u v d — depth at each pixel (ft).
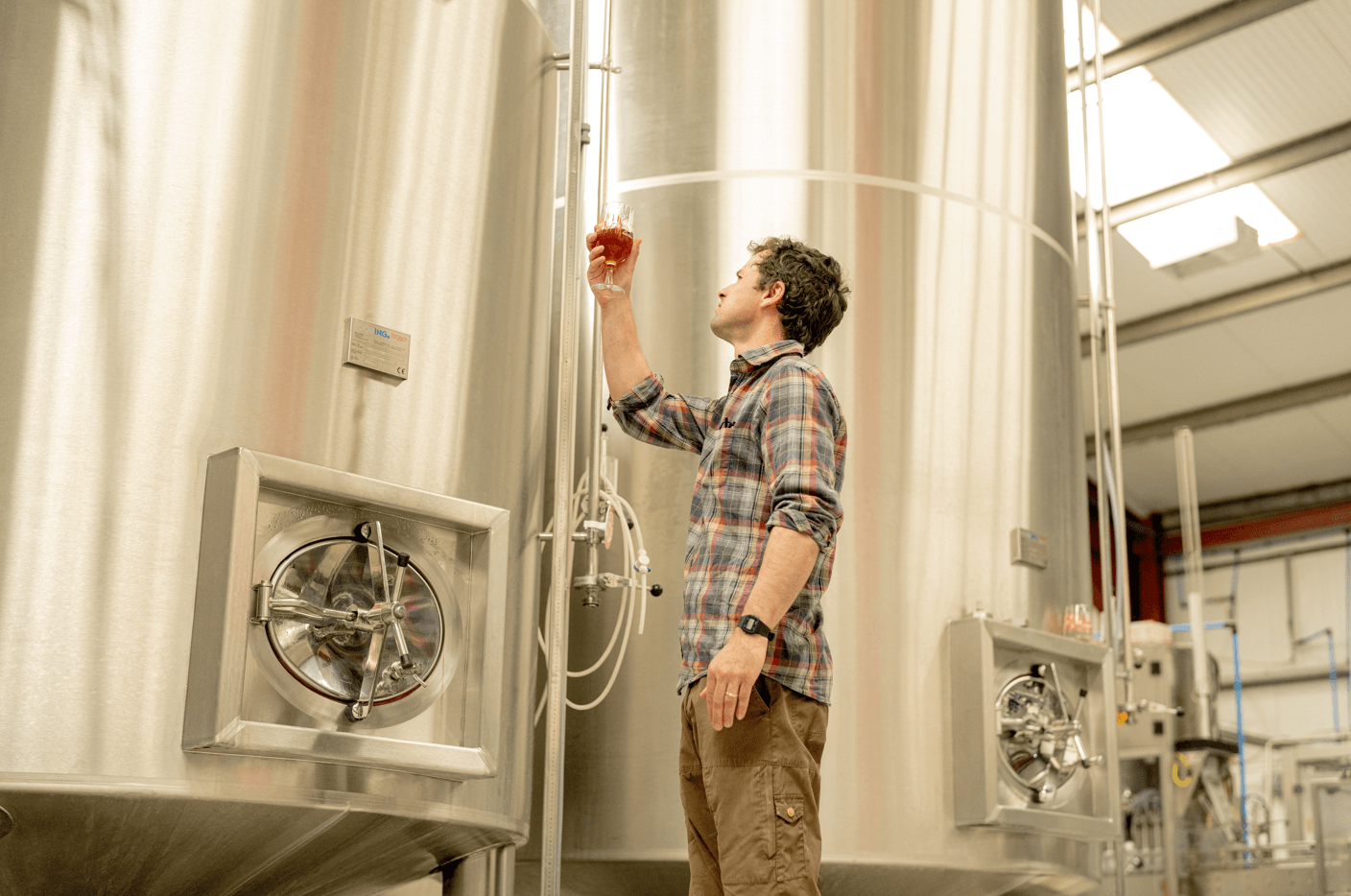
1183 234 31.12
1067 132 14.78
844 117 12.47
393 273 8.42
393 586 8.04
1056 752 11.52
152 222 7.48
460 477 8.57
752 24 12.65
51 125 7.38
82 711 6.79
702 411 8.34
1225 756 23.72
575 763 11.30
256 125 7.95
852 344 11.84
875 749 10.93
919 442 11.83
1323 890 22.74
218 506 7.24
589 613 11.53
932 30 13.14
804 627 6.73
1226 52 26.37
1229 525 40.96
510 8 9.82
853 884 10.98
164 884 7.90
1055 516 12.67
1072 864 11.78
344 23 8.51
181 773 6.94
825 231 12.11
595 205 12.47
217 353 7.52
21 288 7.13
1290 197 29.71
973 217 12.82
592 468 10.61
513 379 9.25
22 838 7.04
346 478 7.75
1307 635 38.88
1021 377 12.75
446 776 8.05
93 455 7.08
